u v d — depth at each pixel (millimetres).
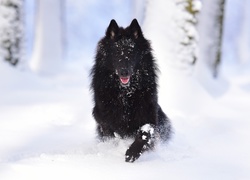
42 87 16344
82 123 11258
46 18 27516
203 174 6691
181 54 13703
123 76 7855
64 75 23500
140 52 8242
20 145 8836
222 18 19234
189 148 9070
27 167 6762
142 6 15734
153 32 13789
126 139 8492
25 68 17328
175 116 12055
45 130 10289
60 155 7660
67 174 6531
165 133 9148
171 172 6773
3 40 16344
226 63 44188
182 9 13695
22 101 13312
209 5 19000
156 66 8625
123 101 8203
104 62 8312
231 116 12992
